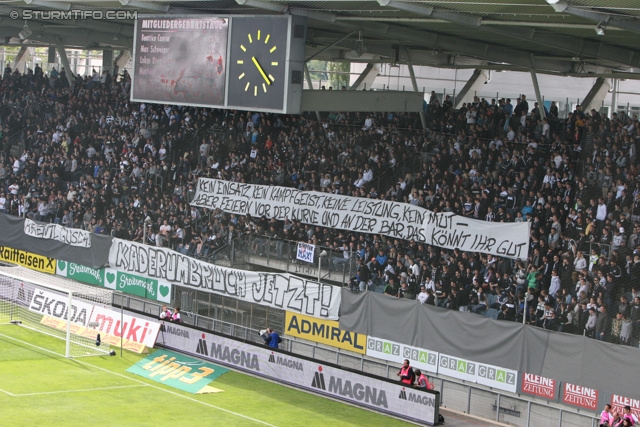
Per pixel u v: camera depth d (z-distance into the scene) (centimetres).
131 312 3447
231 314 3616
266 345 3112
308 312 3291
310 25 3953
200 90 3606
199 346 3284
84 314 3578
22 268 4009
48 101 5391
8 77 5822
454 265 3147
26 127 5419
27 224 4416
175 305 3772
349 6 3027
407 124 4147
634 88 4759
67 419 2477
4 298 3950
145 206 4316
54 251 4288
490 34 3338
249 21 3406
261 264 3703
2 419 2422
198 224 4103
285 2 3173
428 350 2928
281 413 2680
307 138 4191
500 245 3086
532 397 2645
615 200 2983
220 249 3828
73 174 4831
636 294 2653
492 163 3559
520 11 2608
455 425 2645
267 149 4222
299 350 3347
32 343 3388
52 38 5362
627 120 3353
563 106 4966
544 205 3186
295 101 3350
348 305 3172
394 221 3444
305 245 3538
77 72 7738
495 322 2744
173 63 3694
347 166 3947
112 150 4831
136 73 3831
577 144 3378
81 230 4159
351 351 3172
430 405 2619
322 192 3716
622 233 2847
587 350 2519
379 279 3341
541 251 3036
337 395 2875
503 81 5178
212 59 3550
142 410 2627
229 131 4466
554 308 2847
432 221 3306
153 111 4831
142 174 4538
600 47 3281
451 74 5297
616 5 2225
